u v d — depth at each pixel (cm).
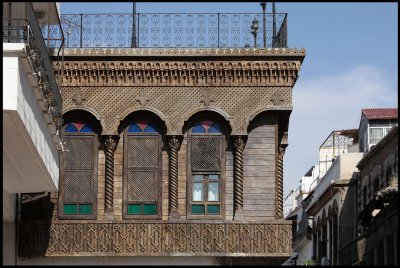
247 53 3181
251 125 3200
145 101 3186
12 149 2517
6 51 2278
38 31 2553
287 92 3194
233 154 3181
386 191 3372
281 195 3183
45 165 2669
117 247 3091
